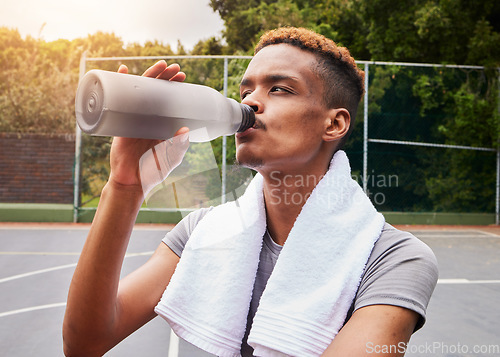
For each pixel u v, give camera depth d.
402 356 0.67
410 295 0.68
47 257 7.22
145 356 3.35
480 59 11.24
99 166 10.53
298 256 0.77
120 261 0.72
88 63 9.08
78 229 9.91
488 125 10.84
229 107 0.68
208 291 0.83
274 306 0.76
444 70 11.24
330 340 0.73
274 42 0.77
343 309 0.74
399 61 11.80
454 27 11.44
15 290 5.31
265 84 0.74
